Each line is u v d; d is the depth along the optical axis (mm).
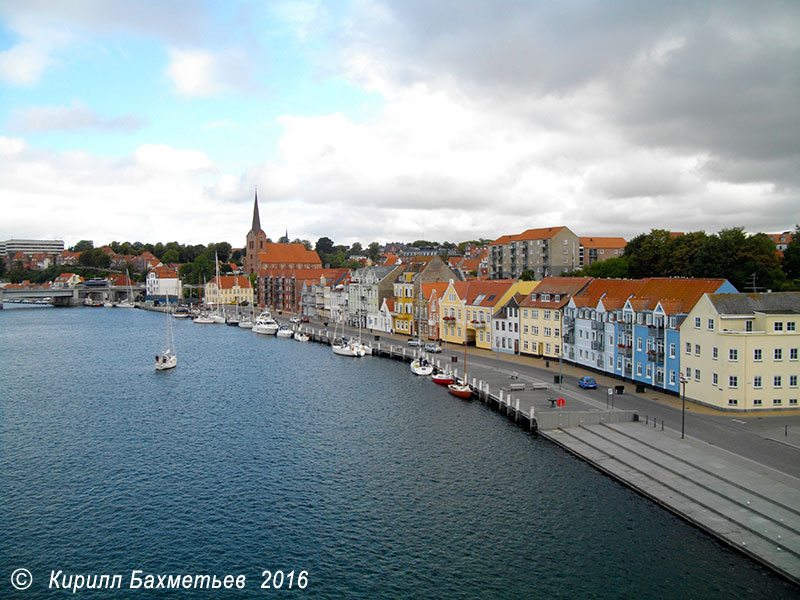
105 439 67938
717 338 67250
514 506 48219
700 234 115250
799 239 121500
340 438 66625
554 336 102938
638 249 141875
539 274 194500
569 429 65562
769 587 36500
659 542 41875
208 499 51062
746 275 99562
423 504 49125
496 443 63375
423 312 139750
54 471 57938
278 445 64625
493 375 91375
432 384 94375
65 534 45469
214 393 91375
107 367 117438
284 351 135250
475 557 41188
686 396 73000
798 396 66938
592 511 46750
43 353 137875
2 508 49812
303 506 49344
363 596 37312
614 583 37688
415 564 40562
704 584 37125
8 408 83375
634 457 55312
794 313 66500
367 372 106188
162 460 60625
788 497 44594
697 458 52719
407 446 63281
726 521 43031
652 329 78312
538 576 38750
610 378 88000
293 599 37094
